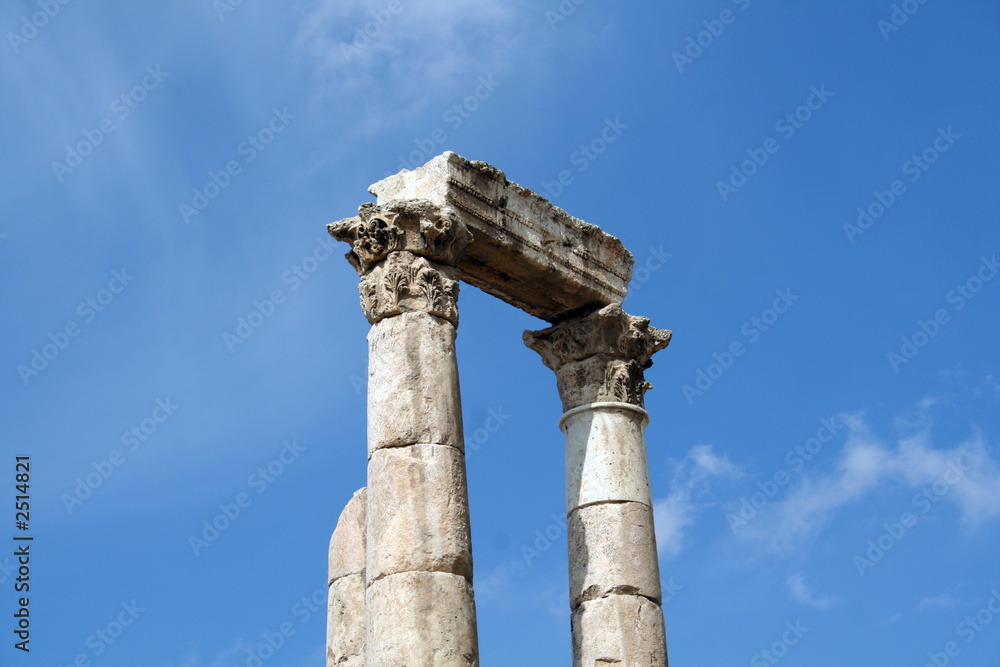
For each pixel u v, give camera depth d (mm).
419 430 20188
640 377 24875
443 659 18922
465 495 20219
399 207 21359
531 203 23609
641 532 23359
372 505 20062
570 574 23438
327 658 22969
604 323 24469
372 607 19469
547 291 24234
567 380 24609
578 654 22828
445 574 19422
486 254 22938
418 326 20844
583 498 23641
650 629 22703
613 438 23938
